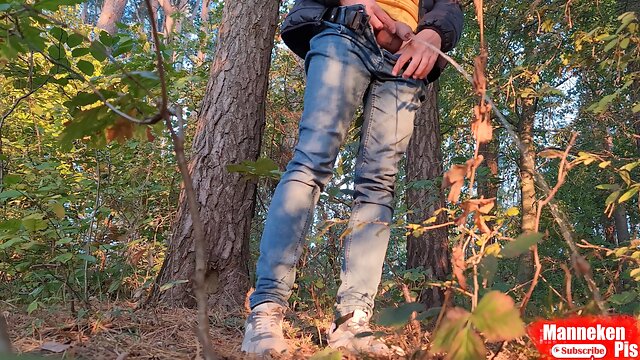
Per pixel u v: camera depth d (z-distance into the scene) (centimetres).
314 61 162
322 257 230
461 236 100
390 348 136
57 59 142
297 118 408
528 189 317
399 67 159
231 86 303
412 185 349
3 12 112
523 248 82
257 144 305
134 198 310
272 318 145
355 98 160
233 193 285
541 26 277
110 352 135
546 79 345
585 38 207
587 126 355
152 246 287
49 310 191
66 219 260
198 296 71
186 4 1215
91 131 111
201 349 140
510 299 71
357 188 163
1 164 212
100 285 248
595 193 442
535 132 477
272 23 321
